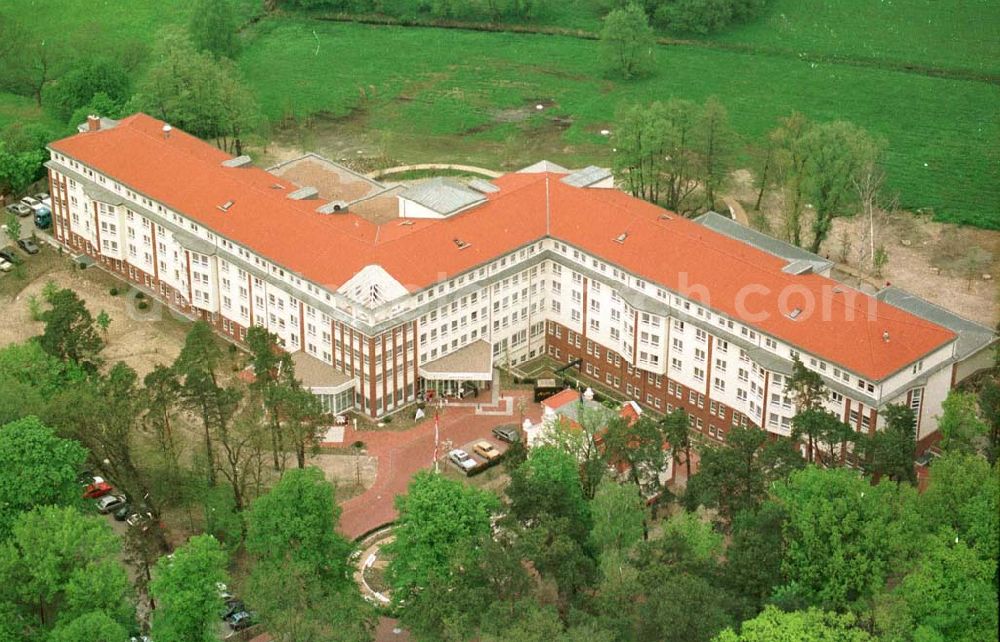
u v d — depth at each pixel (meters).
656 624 193.12
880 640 191.00
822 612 196.00
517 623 195.50
